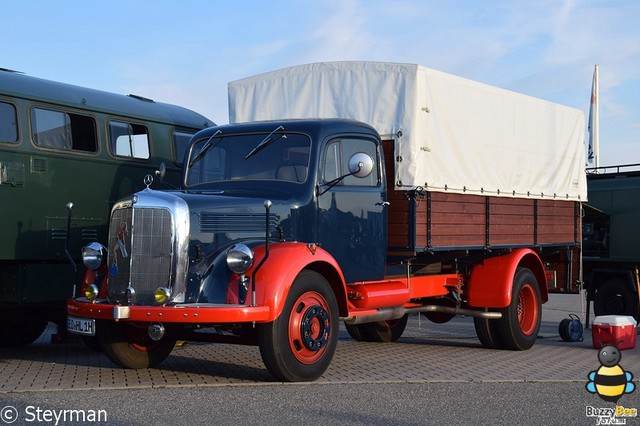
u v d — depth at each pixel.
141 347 8.35
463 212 9.91
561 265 12.55
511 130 10.85
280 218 8.02
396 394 6.99
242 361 8.95
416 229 9.10
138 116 11.14
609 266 15.34
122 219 7.59
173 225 7.31
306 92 9.78
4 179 9.37
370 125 9.24
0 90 9.44
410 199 9.12
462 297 10.70
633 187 15.12
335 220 8.48
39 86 9.96
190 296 7.35
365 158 8.01
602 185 15.51
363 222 8.78
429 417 6.14
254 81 10.11
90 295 7.66
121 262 7.53
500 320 10.37
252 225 7.81
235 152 8.75
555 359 9.57
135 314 7.20
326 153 8.48
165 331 7.94
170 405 6.43
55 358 9.40
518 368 8.70
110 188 10.65
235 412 6.21
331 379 7.75
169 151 11.58
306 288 7.55
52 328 13.24
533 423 6.02
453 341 11.44
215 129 9.02
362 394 6.97
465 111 9.98
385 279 9.34
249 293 7.16
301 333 7.48
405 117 9.19
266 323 7.28
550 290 12.41
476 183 10.11
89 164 10.37
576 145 12.38
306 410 6.30
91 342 9.86
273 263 7.30
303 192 8.27
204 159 8.89
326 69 9.67
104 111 10.66
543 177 11.55
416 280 9.86
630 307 14.87
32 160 9.69
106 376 7.84
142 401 6.57
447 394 7.03
